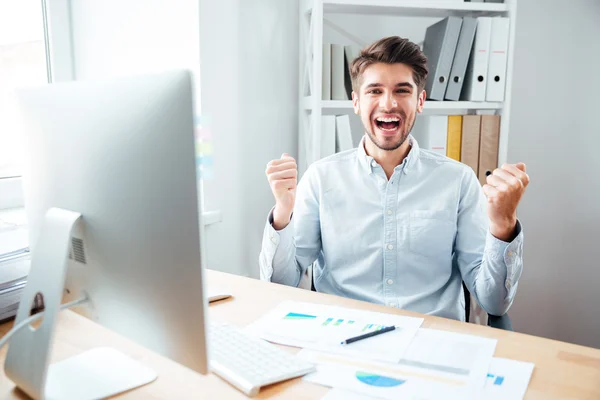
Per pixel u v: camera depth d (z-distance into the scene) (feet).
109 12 6.02
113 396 2.46
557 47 7.61
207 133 6.18
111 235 2.31
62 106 2.45
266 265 4.60
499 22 6.36
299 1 6.88
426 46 6.88
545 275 8.05
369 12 6.77
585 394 2.43
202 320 2.08
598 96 7.81
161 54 6.07
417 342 3.02
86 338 3.15
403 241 4.81
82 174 2.38
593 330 8.23
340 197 5.02
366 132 4.95
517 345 2.99
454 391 2.46
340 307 3.62
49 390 2.48
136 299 2.30
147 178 2.10
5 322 3.43
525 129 7.70
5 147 5.58
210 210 6.38
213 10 6.01
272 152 6.98
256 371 2.62
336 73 6.37
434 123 6.42
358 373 2.66
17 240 3.86
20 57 5.67
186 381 2.61
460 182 4.90
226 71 6.28
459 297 4.89
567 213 7.98
